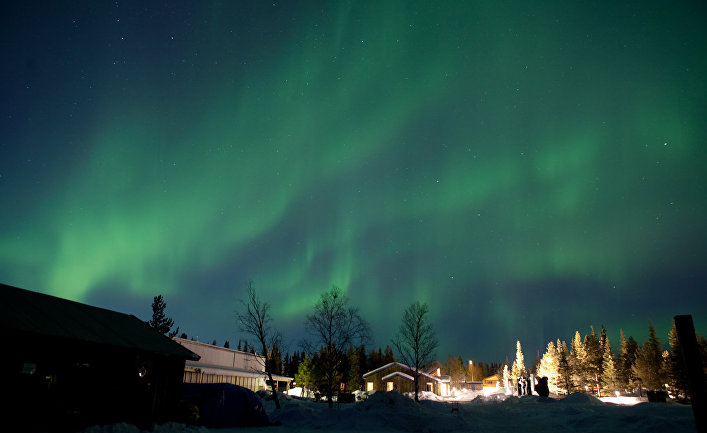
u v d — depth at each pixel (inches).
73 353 605.9
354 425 953.5
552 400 1558.8
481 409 1312.7
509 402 1555.1
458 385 4995.1
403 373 2568.9
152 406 720.3
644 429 784.9
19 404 534.0
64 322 641.6
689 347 315.3
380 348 4082.2
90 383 623.8
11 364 531.2
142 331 804.6
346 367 1868.8
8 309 585.6
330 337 1461.6
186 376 1505.9
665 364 2381.9
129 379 685.9
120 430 617.9
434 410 1221.7
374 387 2596.0
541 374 3799.2
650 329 2605.8
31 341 556.1
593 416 967.0
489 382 4803.2
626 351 3088.1
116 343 662.5
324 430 891.4
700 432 298.7
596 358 3051.2
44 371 566.6
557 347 3754.9
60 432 573.9
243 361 2089.1
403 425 962.7
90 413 616.4
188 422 776.9
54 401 573.3
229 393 900.0
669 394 2085.4
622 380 2849.4
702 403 301.4
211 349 1803.6
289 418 997.2
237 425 877.2
